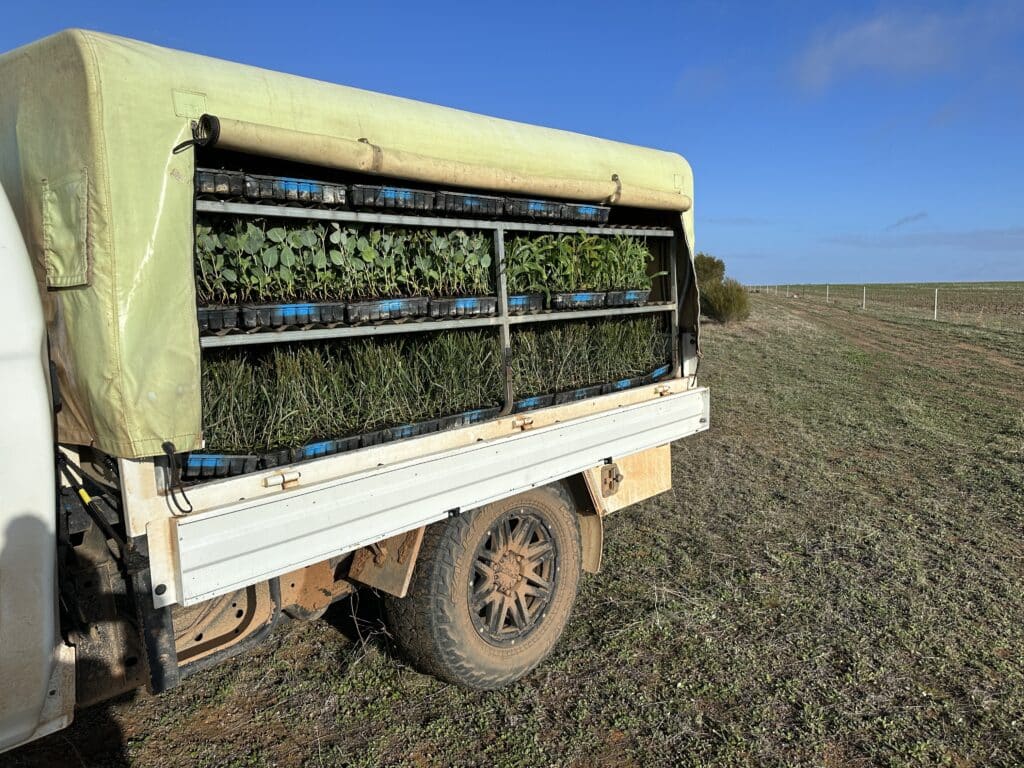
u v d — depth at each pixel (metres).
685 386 4.64
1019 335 21.12
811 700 3.27
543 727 3.12
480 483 3.09
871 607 4.16
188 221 2.15
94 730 3.08
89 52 1.95
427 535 3.11
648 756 2.93
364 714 3.21
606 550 5.09
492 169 3.08
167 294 2.10
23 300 1.87
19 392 1.83
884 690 3.35
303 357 2.92
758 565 4.80
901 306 38.25
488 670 3.31
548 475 3.46
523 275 3.69
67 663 2.04
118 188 1.99
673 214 4.48
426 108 2.98
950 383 12.94
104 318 1.98
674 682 3.43
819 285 87.38
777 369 14.45
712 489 6.55
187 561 2.12
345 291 2.95
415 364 3.32
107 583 2.24
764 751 2.94
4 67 2.29
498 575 3.38
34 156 2.16
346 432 2.86
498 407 3.43
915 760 2.87
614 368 4.29
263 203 2.51
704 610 4.11
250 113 2.31
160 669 2.14
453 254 3.26
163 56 2.15
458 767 2.87
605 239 4.19
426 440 2.96
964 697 3.29
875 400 11.16
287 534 2.36
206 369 2.58
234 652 2.67
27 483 1.85
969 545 5.16
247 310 2.46
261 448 2.59
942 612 4.09
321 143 2.40
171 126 2.10
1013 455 7.68
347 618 4.11
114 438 2.04
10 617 1.84
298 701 3.30
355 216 2.76
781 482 6.80
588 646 3.79
